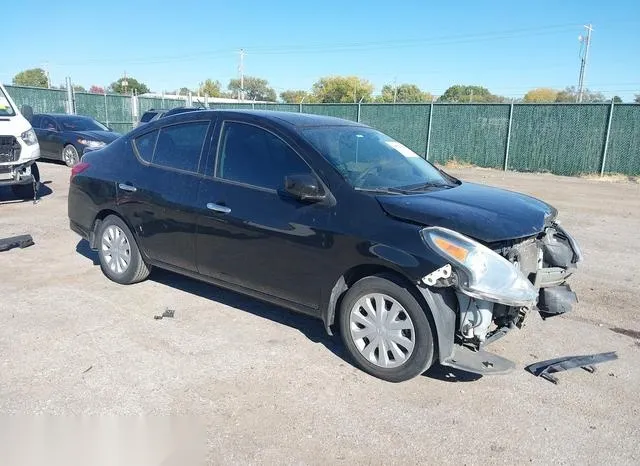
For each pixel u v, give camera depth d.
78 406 3.38
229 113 4.73
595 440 3.20
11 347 4.14
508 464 2.96
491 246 3.55
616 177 16.77
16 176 9.22
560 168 17.98
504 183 15.35
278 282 4.23
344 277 3.90
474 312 3.51
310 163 4.11
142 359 4.01
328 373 3.88
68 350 4.11
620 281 6.25
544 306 4.02
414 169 4.68
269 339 4.41
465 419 3.37
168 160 5.03
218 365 3.95
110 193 5.39
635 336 4.73
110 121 26.97
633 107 16.52
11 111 9.67
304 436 3.15
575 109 17.44
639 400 3.66
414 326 3.60
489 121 19.19
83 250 6.89
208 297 5.30
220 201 4.49
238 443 3.07
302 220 4.01
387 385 3.74
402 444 3.11
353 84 64.06
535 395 3.69
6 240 6.96
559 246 4.17
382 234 3.65
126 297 5.25
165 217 4.91
